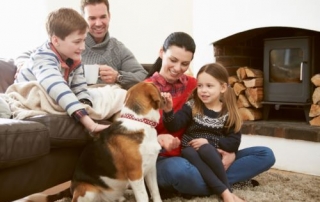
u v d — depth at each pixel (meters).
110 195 1.39
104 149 1.36
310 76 2.33
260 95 2.55
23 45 3.28
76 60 1.58
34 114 1.38
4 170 1.21
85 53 2.04
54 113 1.41
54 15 1.51
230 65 2.72
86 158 1.39
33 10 3.28
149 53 3.34
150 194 1.52
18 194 1.29
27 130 1.23
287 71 2.52
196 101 1.67
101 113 1.53
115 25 3.37
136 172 1.31
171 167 1.50
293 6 2.24
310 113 2.32
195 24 2.76
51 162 1.42
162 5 3.24
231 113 1.63
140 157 1.31
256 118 2.56
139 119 1.34
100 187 1.36
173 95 1.68
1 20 3.19
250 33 2.66
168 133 1.64
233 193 1.57
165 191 1.63
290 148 2.24
